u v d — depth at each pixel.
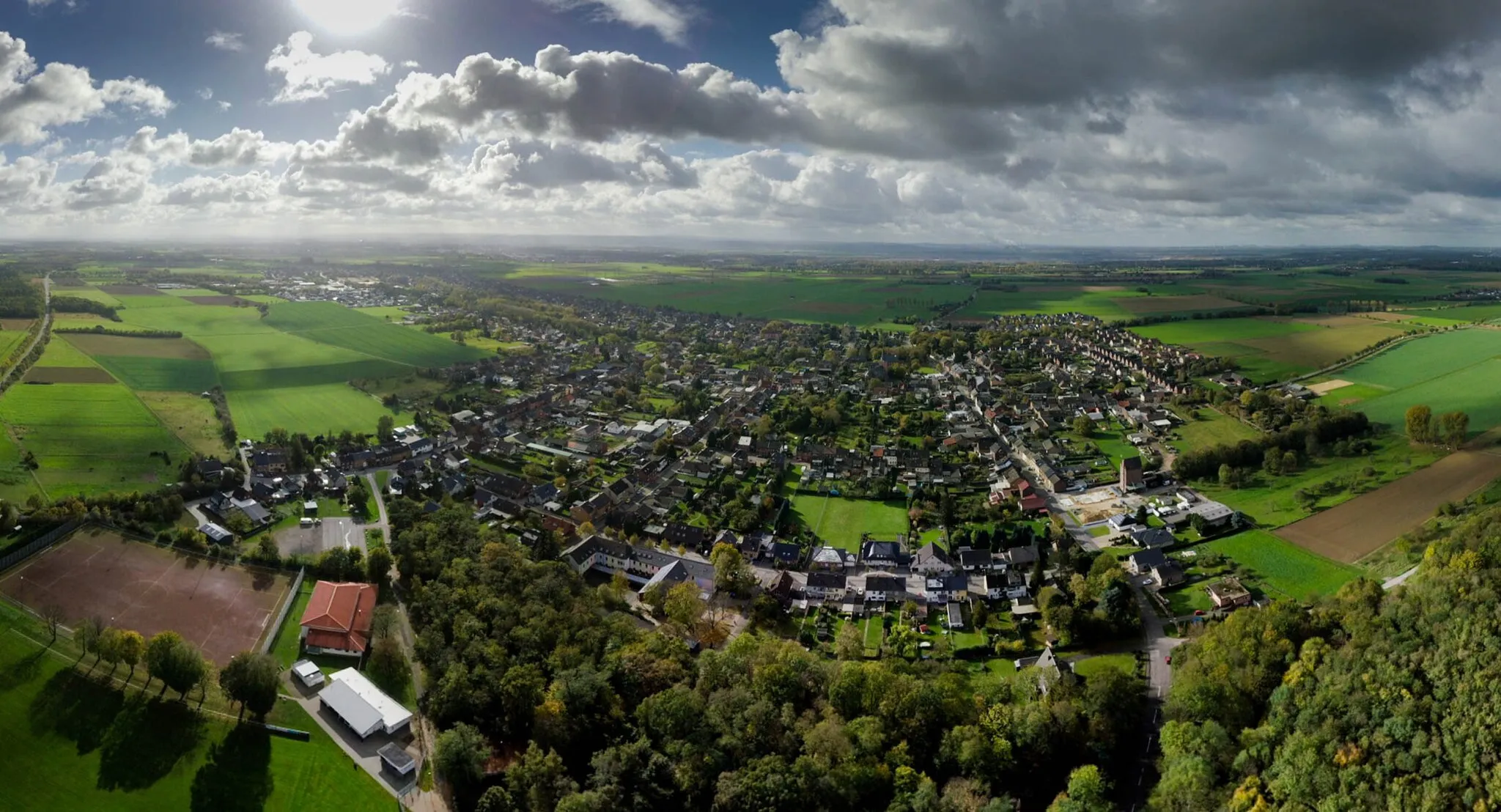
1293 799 137.12
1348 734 144.38
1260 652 170.12
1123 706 162.25
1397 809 129.12
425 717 164.75
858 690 161.38
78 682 167.50
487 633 181.62
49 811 137.25
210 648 181.50
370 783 147.62
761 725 153.00
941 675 173.88
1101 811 134.75
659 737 152.75
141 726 156.88
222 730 157.62
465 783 143.00
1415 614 157.12
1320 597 197.25
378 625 186.50
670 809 140.38
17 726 155.00
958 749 149.62
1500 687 130.38
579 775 149.62
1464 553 164.50
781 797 133.75
